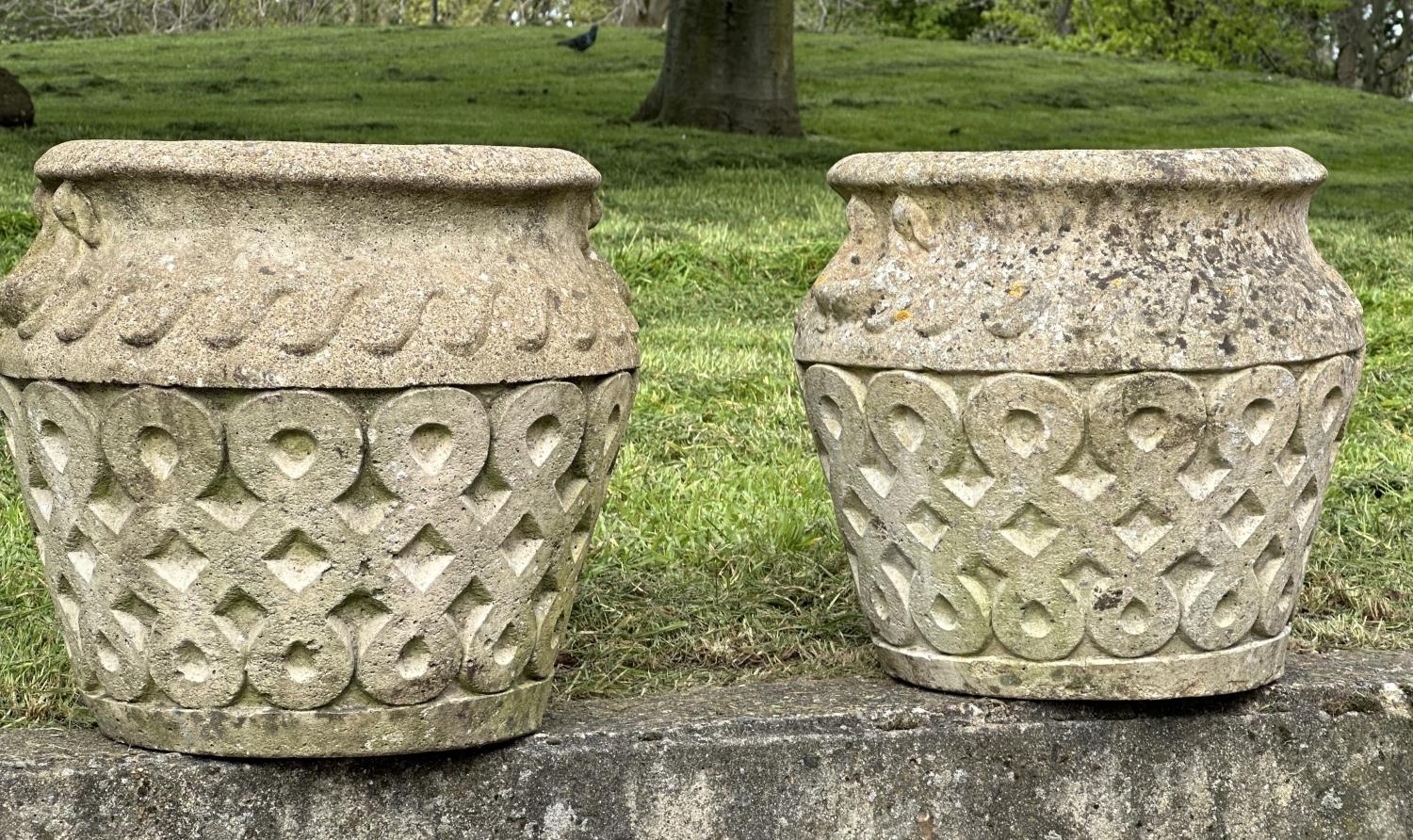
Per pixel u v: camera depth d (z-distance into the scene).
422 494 2.61
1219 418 2.89
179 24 36.84
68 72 20.08
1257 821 3.23
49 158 2.70
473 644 2.73
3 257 7.34
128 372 2.54
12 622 3.69
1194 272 2.89
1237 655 3.08
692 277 8.06
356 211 2.58
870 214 3.12
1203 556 2.96
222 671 2.67
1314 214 10.95
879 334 2.99
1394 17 39.72
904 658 3.21
